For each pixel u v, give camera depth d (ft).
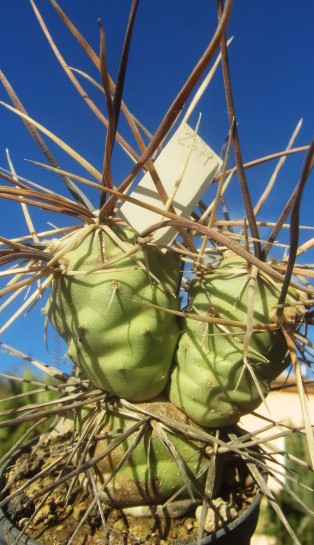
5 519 0.39
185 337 0.38
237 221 0.40
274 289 0.35
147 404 0.39
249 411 0.38
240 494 0.42
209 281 0.37
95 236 0.37
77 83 0.40
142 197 0.37
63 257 0.37
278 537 1.20
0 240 0.34
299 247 0.37
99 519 0.39
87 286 0.36
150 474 0.38
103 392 0.40
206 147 0.37
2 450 0.78
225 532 0.37
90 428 0.39
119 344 0.36
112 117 0.30
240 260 0.38
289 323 0.34
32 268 0.35
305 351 0.35
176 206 0.36
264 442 0.38
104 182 0.35
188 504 0.39
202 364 0.37
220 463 0.40
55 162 0.42
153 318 0.37
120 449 0.38
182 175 0.34
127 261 0.36
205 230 0.31
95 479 0.39
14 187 0.37
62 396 0.45
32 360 0.45
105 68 0.28
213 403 0.37
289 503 1.20
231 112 0.31
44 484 0.43
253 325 0.33
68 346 0.39
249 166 0.41
